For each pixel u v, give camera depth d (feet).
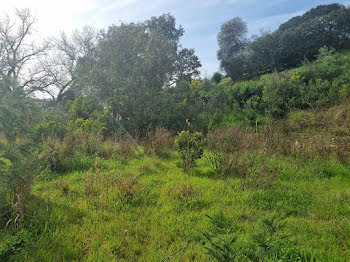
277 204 14.79
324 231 11.93
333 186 17.97
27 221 11.75
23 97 13.19
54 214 12.78
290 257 9.82
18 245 9.54
